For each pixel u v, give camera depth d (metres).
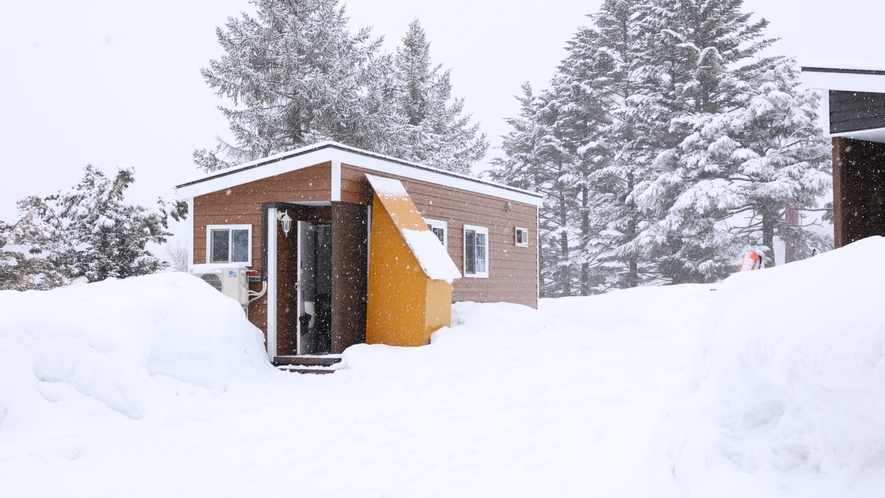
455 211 15.27
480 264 16.20
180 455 6.31
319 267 13.55
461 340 11.85
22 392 6.93
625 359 11.74
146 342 8.50
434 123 35.59
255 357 10.66
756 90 32.47
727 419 3.51
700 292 20.52
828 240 32.47
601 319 19.19
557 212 41.69
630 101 34.97
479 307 14.15
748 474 3.08
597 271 40.53
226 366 9.48
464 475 5.48
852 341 2.62
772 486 2.88
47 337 7.48
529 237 18.77
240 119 27.59
